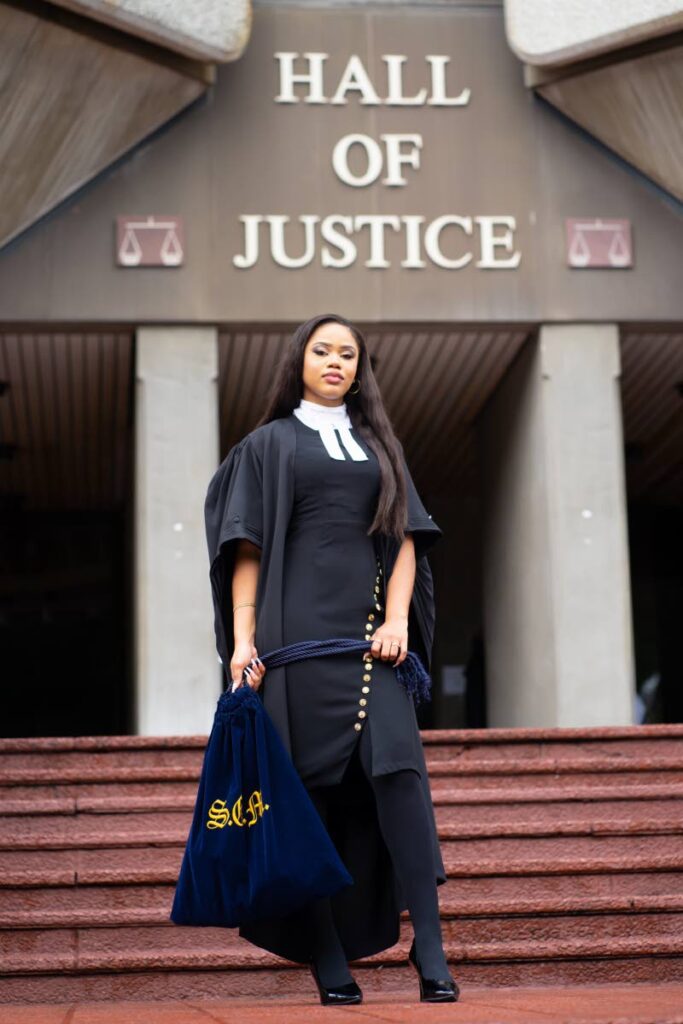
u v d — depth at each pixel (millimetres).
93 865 6148
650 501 18344
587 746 8086
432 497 17656
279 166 11688
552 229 11797
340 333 4105
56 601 17969
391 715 3771
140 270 11469
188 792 7191
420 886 3729
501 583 13188
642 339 12367
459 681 17469
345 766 3746
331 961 3791
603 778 7371
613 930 5520
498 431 13203
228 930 5469
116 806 6629
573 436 11664
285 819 3609
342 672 3789
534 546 11984
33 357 12289
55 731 17797
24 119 10797
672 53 10930
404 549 3949
